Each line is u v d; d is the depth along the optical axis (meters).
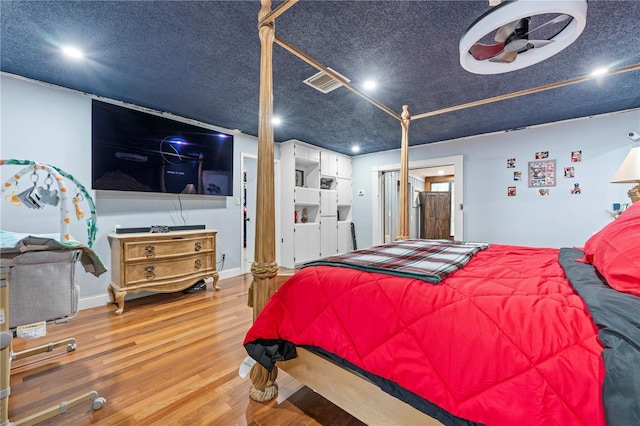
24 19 1.68
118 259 2.68
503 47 1.45
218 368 1.72
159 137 3.18
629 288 0.83
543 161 3.60
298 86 2.54
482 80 2.46
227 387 1.54
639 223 1.01
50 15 1.65
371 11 1.61
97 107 2.73
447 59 2.12
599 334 0.69
